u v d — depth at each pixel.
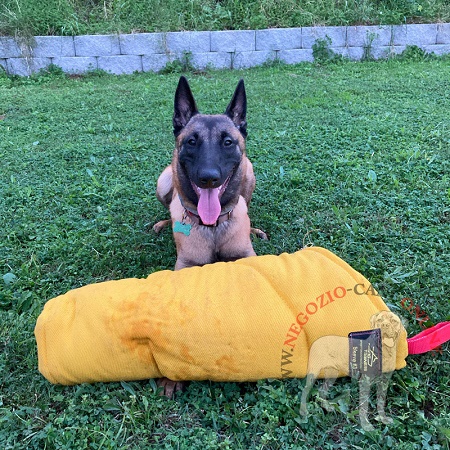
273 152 2.24
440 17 4.53
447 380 0.90
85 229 1.60
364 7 4.52
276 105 3.06
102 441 0.81
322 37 4.42
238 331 0.85
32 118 2.99
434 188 1.75
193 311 0.87
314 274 0.91
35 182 2.01
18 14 4.27
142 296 0.91
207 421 0.86
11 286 1.28
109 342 0.88
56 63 4.32
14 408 0.91
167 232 1.64
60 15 4.41
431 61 4.24
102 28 4.43
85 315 0.90
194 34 4.35
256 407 0.86
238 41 4.39
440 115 2.62
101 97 3.45
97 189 1.94
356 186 1.82
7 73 4.27
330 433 0.83
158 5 4.59
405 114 2.69
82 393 0.91
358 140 2.31
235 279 0.93
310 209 1.69
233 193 1.34
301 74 4.02
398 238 1.44
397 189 1.77
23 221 1.66
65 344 0.90
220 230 1.33
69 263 1.41
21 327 1.10
